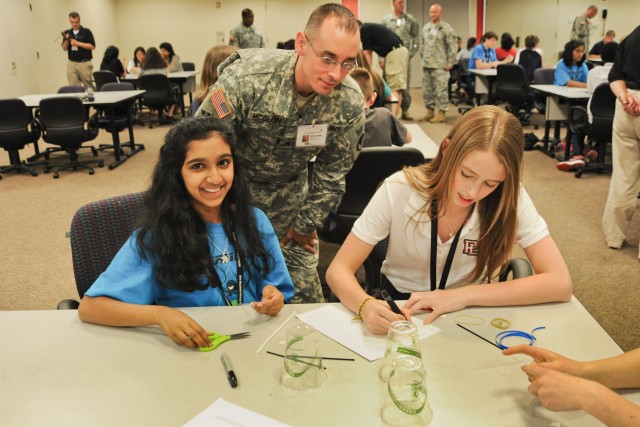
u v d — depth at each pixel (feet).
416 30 26.13
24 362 3.79
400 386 3.21
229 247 4.79
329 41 5.27
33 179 18.12
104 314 4.21
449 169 4.62
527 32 45.06
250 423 3.16
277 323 4.33
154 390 3.48
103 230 5.22
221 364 3.76
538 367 3.44
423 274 5.35
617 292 9.70
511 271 5.58
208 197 4.50
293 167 6.85
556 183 16.60
